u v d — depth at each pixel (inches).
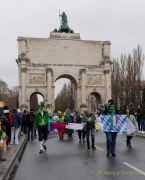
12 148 1225.4
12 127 1430.9
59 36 4328.3
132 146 1318.9
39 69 4229.8
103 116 1024.2
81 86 4286.4
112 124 1009.5
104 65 4320.9
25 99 4153.5
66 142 1615.4
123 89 4525.1
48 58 4281.5
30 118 1811.0
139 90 4333.2
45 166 859.4
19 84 4168.3
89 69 4333.2
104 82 4343.0
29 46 4252.0
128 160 921.5
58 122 1876.2
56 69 4288.9
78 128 1610.5
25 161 960.9
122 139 1692.9
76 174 733.3
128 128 1291.8
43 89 4217.5
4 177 669.9
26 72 4192.9
